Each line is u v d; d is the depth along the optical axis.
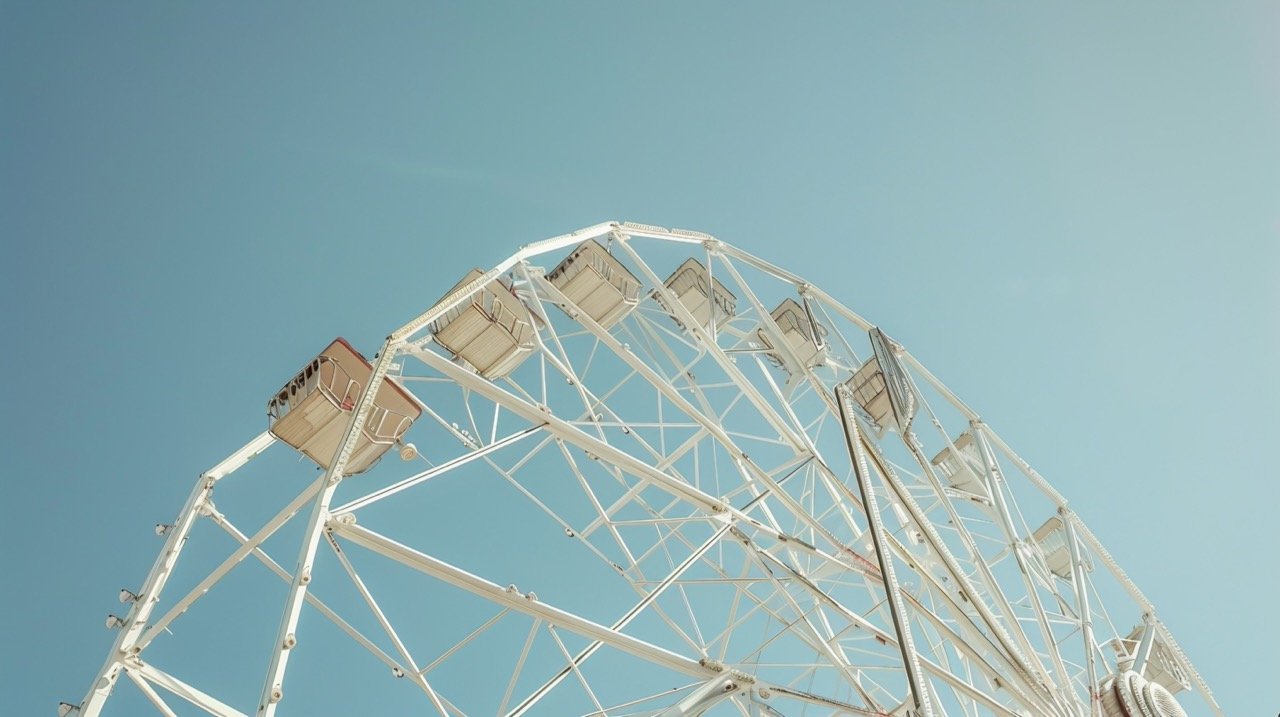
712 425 25.75
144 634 20.34
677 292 32.75
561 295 27.14
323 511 17.41
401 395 23.83
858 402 29.31
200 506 23.84
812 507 26.70
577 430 22.89
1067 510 30.77
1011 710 24.03
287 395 23.03
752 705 21.86
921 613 24.31
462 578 20.66
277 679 14.87
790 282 31.69
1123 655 27.58
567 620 21.28
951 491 28.64
